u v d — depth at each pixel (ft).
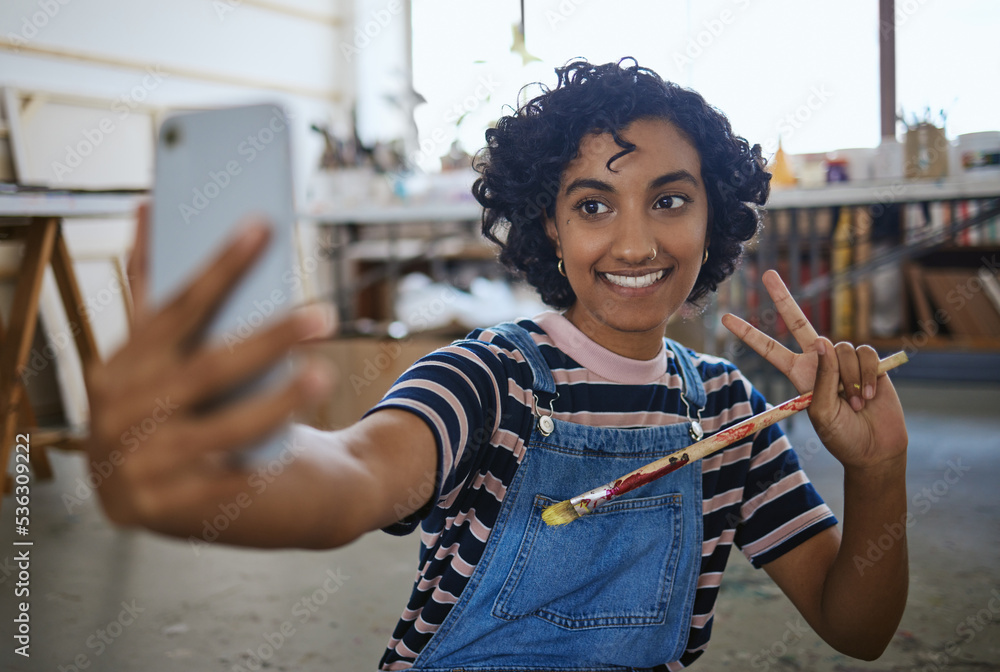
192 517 0.97
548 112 2.32
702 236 2.34
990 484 7.26
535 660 2.32
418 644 2.29
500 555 2.19
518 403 2.19
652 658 2.41
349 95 15.38
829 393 2.13
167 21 11.80
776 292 2.27
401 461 1.63
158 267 1.09
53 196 5.66
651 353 2.45
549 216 2.54
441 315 10.77
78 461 9.14
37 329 10.09
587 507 2.06
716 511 2.50
